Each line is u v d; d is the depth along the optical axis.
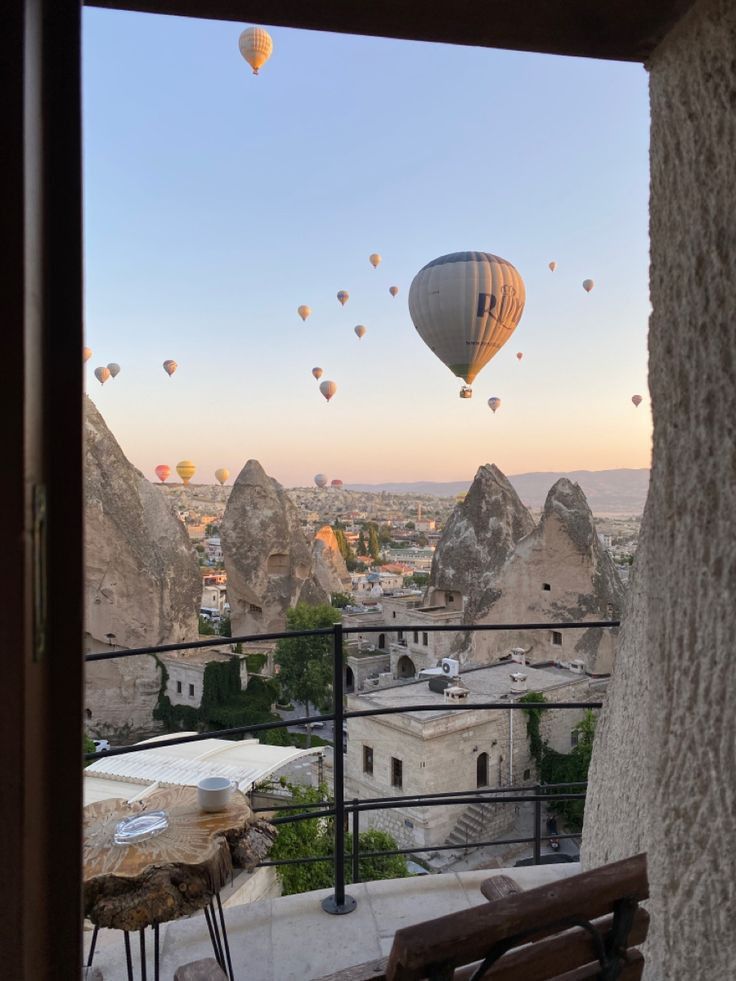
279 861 2.92
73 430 0.82
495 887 2.21
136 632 35.12
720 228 1.27
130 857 1.96
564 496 34.81
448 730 18.34
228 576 43.47
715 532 1.32
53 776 0.83
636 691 2.22
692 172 1.32
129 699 34.69
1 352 0.73
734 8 1.22
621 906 1.44
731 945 1.32
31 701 0.77
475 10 1.28
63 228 0.82
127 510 36.44
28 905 0.79
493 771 19.28
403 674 39.50
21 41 0.73
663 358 1.40
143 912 1.86
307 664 38.44
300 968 2.54
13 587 0.74
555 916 1.35
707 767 1.35
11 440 0.73
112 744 33.91
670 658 1.42
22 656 0.75
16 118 0.73
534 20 1.31
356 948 2.63
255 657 37.06
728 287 1.27
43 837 0.82
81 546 0.82
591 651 32.16
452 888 3.01
